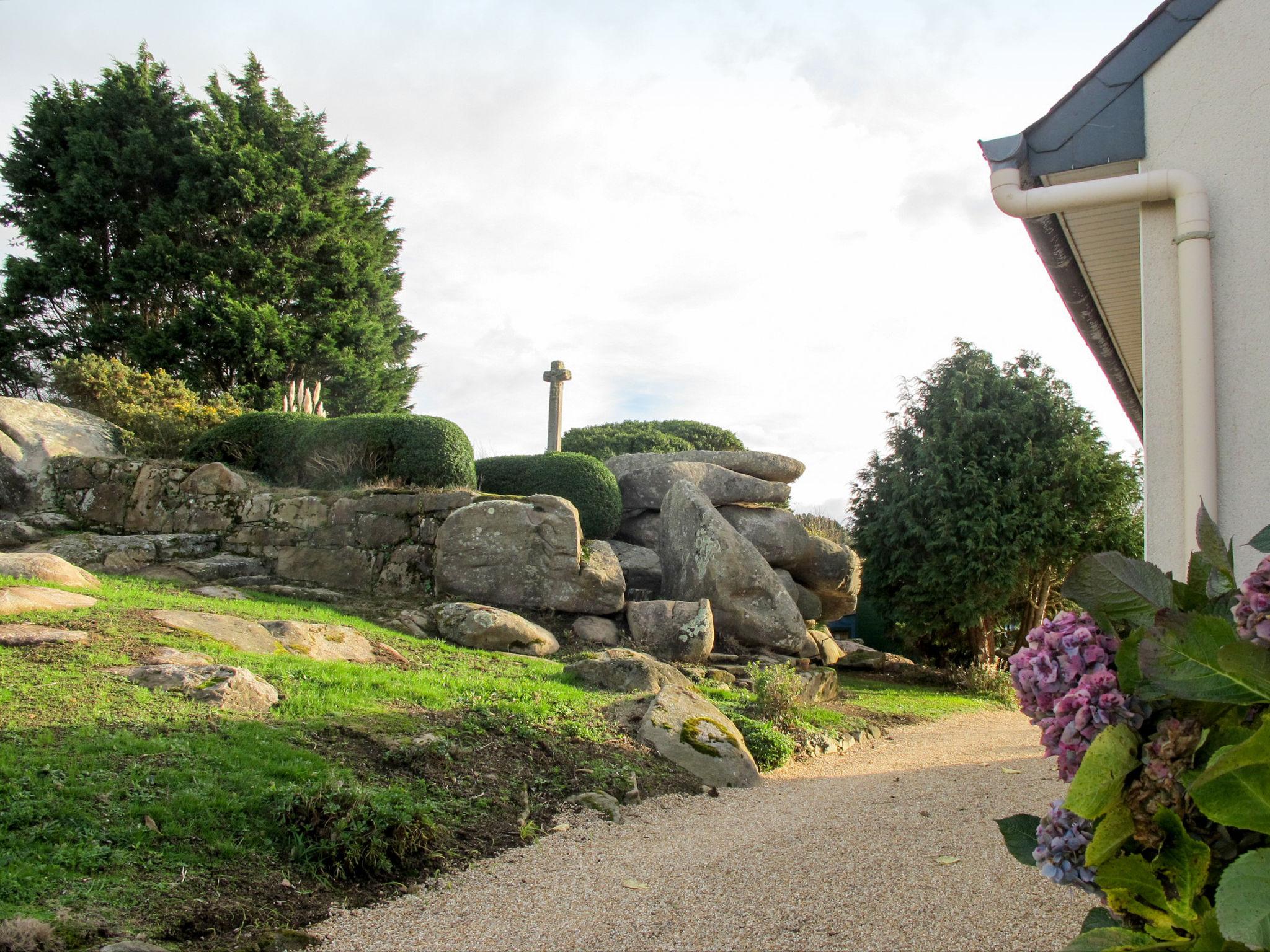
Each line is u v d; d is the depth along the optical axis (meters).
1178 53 5.34
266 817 4.85
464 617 11.30
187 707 6.09
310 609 11.10
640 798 6.50
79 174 23.62
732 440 23.31
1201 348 5.01
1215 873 2.10
